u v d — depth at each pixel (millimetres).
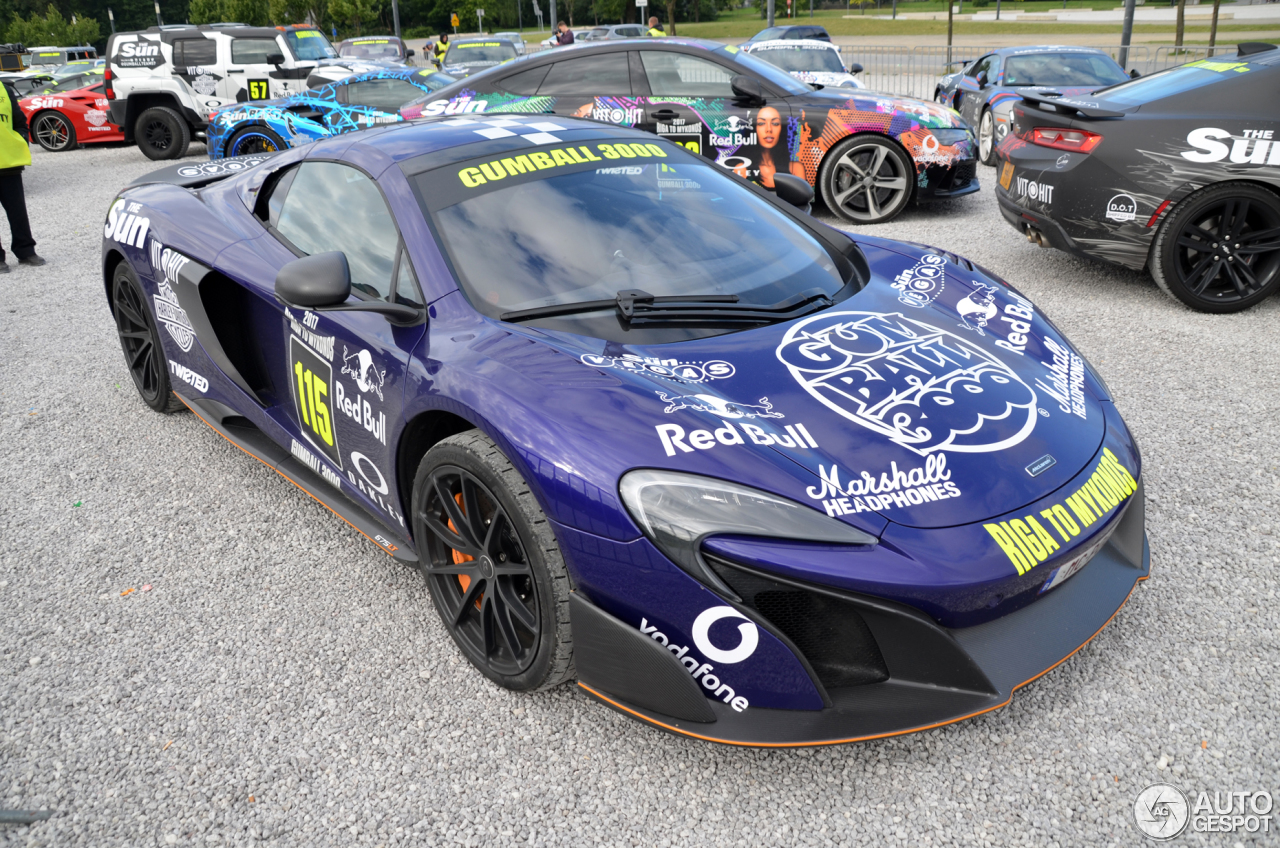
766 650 1736
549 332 2184
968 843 1728
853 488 1781
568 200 2594
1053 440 2020
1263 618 2301
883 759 1941
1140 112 4605
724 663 1759
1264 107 4312
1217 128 4367
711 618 1728
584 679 1932
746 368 2080
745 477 1765
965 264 2928
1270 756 1882
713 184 2928
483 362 2088
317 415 2746
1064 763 1899
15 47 27266
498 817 1849
